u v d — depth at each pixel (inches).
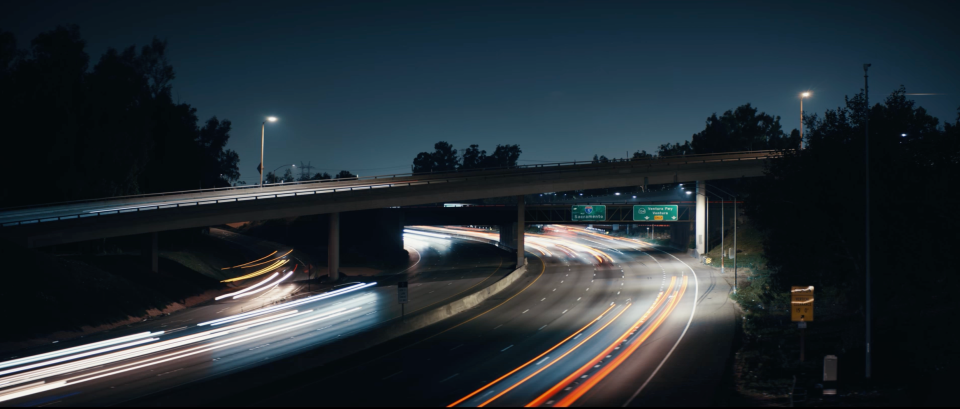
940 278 1328.7
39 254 1956.2
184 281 2623.0
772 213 1561.3
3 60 2837.1
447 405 982.4
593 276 3080.7
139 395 1032.8
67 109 2751.0
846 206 1344.7
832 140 1419.8
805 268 1524.4
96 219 2164.1
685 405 960.9
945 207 1253.7
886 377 1047.6
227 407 976.9
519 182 3255.4
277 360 1221.1
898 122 1364.4
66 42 2800.2
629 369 1251.8
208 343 1547.7
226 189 3093.0
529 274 3257.9
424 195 3041.3
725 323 1811.0
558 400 1006.4
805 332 1568.7
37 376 1186.6
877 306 1418.6
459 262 4178.2
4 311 1599.4
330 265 3019.2
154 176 3314.5
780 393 1017.5
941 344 1171.3
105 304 1930.4
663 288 2600.9
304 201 2751.0
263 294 2655.0
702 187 3565.5
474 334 1728.6
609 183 3376.0
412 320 1824.6
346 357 1419.8
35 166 2687.0
